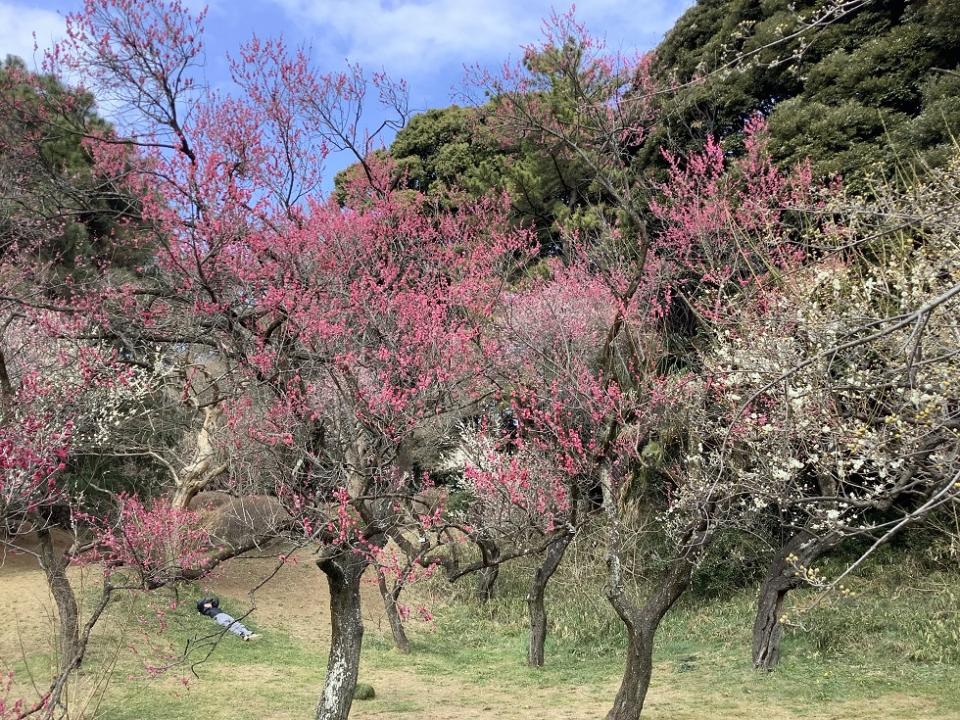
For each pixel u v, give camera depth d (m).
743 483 7.73
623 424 7.30
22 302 7.46
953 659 8.22
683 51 15.50
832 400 6.76
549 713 8.02
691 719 7.40
